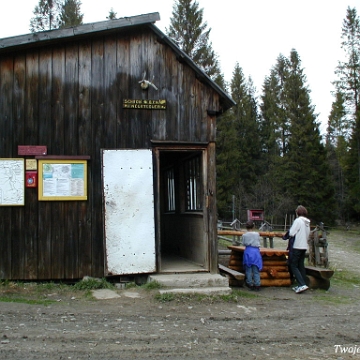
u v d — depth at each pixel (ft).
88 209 26.45
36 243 25.71
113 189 26.63
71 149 26.45
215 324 20.61
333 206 135.95
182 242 35.65
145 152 27.30
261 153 161.99
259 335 19.26
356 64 129.80
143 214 26.91
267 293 28.60
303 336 19.43
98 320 20.20
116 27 26.66
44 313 20.85
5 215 25.48
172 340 17.89
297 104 142.31
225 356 16.38
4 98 25.81
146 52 27.96
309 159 136.46
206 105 28.63
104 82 27.22
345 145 136.98
